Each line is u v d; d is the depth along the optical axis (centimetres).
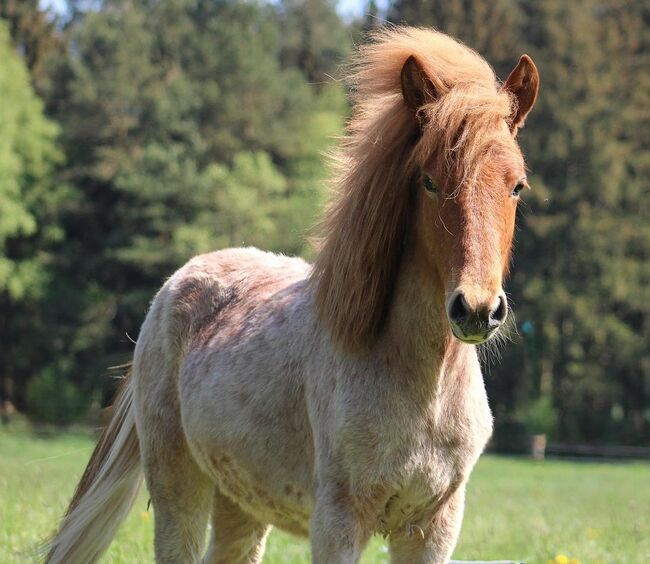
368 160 441
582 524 1008
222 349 522
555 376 4166
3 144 3569
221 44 4769
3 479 1200
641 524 1002
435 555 443
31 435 3159
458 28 4091
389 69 456
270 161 4509
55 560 583
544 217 4038
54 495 1012
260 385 485
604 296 4062
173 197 4091
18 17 4653
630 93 4366
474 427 441
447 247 395
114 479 596
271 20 5381
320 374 450
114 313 4169
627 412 4191
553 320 4031
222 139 4500
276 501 484
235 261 582
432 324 423
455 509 446
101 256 4166
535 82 434
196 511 554
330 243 453
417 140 430
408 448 425
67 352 4103
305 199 4097
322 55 5831
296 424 468
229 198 3959
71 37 5016
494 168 396
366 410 426
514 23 4375
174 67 4675
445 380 431
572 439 3972
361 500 428
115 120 4341
